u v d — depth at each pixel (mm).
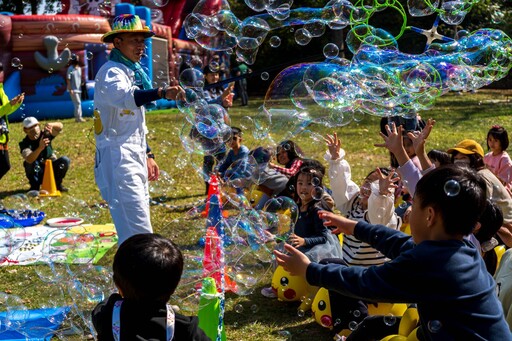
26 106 13359
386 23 13234
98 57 13664
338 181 3869
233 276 3510
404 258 2014
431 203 2051
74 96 12617
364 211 3764
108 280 3457
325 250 3777
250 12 18344
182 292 3090
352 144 9938
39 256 4688
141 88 3623
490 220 2891
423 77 4027
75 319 3459
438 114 12945
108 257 4660
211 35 4676
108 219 6082
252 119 4641
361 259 3535
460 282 1964
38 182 7199
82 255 4082
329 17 4516
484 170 4199
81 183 7785
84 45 13227
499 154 5398
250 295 4090
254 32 4668
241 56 4809
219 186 4566
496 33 4328
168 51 14438
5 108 5727
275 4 4520
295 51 19562
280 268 3916
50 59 13039
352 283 2051
